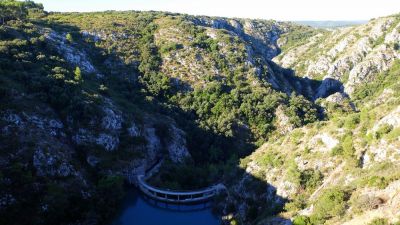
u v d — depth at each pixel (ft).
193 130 418.92
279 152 296.71
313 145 273.95
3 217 235.20
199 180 349.61
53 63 393.09
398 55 631.56
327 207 197.06
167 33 577.43
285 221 218.79
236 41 569.64
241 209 277.85
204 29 599.98
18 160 268.00
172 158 383.24
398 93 496.23
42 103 327.47
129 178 343.67
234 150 403.34
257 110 439.63
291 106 447.01
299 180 247.50
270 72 546.67
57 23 548.31
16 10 490.49
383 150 223.71
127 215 308.40
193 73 492.13
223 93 461.78
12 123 287.89
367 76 617.21
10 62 349.20
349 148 244.01
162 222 299.38
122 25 587.27
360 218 173.58
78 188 285.02
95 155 329.93
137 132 372.58
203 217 310.04
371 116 255.91
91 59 480.64
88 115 340.80
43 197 257.55
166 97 463.42
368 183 195.72
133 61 500.33
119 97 420.36
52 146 298.76
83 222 267.18
